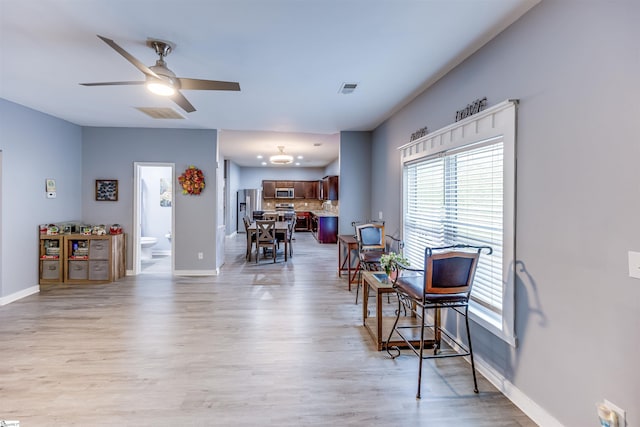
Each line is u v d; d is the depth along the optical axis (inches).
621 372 56.8
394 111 168.7
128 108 164.9
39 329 124.9
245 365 99.8
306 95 142.3
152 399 82.8
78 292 173.5
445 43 95.3
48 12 79.7
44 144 176.7
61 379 91.2
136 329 125.6
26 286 168.1
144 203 294.8
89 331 123.3
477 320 97.2
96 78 123.6
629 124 55.0
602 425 57.5
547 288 72.1
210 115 176.7
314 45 97.0
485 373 94.2
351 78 122.5
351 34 90.5
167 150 210.4
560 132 68.5
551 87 70.8
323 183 456.1
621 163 56.3
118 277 201.5
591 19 61.3
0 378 91.4
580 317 64.2
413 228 150.9
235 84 100.0
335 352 108.5
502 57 87.2
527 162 77.8
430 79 123.7
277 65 111.1
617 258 57.2
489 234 95.6
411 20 83.2
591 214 61.8
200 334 121.5
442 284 85.4
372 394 85.9
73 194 200.1
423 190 140.3
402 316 139.0
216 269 215.8
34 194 171.6
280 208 497.0
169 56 103.9
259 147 302.5
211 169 212.8
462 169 109.6
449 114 115.6
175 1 75.3
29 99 151.4
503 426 74.2
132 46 97.2
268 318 138.3
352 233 218.4
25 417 75.5
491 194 94.0
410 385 90.1
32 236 171.8
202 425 73.9
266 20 83.4
